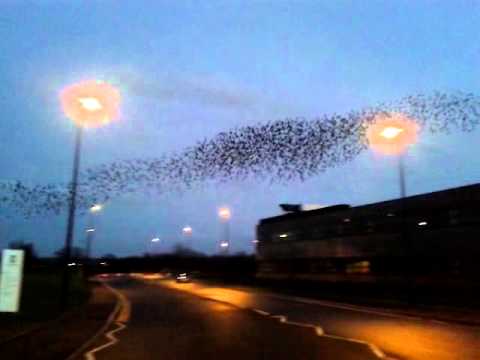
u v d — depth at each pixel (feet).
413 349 45.29
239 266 264.72
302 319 74.02
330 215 168.14
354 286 125.39
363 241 147.84
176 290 168.66
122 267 435.12
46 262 232.12
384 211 139.44
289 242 196.03
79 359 41.42
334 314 82.07
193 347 47.65
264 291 157.99
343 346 47.32
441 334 56.03
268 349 45.88
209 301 116.06
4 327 59.72
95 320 72.79
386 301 102.68
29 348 46.47
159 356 42.78
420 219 123.44
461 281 108.88
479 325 64.90
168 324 68.54
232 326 65.62
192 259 348.38
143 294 145.07
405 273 127.24
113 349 46.75
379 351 44.14
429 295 98.89
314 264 176.55
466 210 110.32
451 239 113.39
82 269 219.61
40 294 113.80
